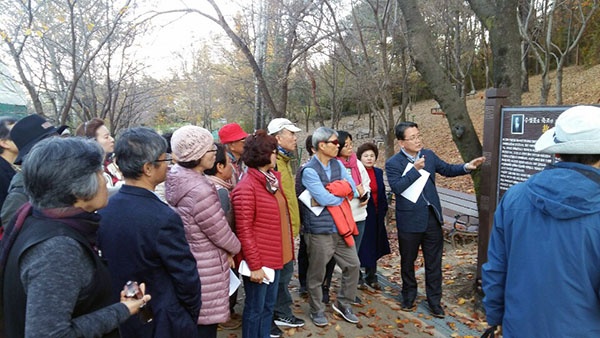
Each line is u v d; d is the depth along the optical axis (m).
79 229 1.29
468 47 16.84
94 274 1.32
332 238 3.28
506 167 3.39
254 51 8.95
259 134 2.73
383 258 5.66
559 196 1.52
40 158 1.26
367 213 4.12
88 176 1.31
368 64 7.04
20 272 1.20
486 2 4.12
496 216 1.84
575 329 1.52
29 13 4.06
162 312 1.77
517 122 3.26
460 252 5.45
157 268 1.77
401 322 3.56
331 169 3.40
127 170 1.81
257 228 2.69
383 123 7.43
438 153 13.69
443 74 4.04
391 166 3.70
